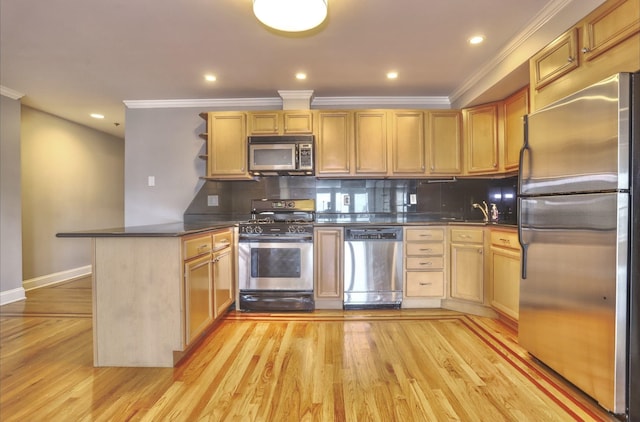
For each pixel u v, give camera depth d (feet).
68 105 13.62
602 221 5.30
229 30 7.95
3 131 11.83
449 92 12.30
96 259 7.00
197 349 7.84
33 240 14.25
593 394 5.52
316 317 10.09
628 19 5.20
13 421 5.24
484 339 8.36
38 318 10.12
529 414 5.39
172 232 6.65
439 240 10.85
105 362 7.02
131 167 13.17
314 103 12.91
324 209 12.86
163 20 7.51
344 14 7.32
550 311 6.49
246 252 10.82
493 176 11.81
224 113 11.96
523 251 7.23
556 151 6.22
